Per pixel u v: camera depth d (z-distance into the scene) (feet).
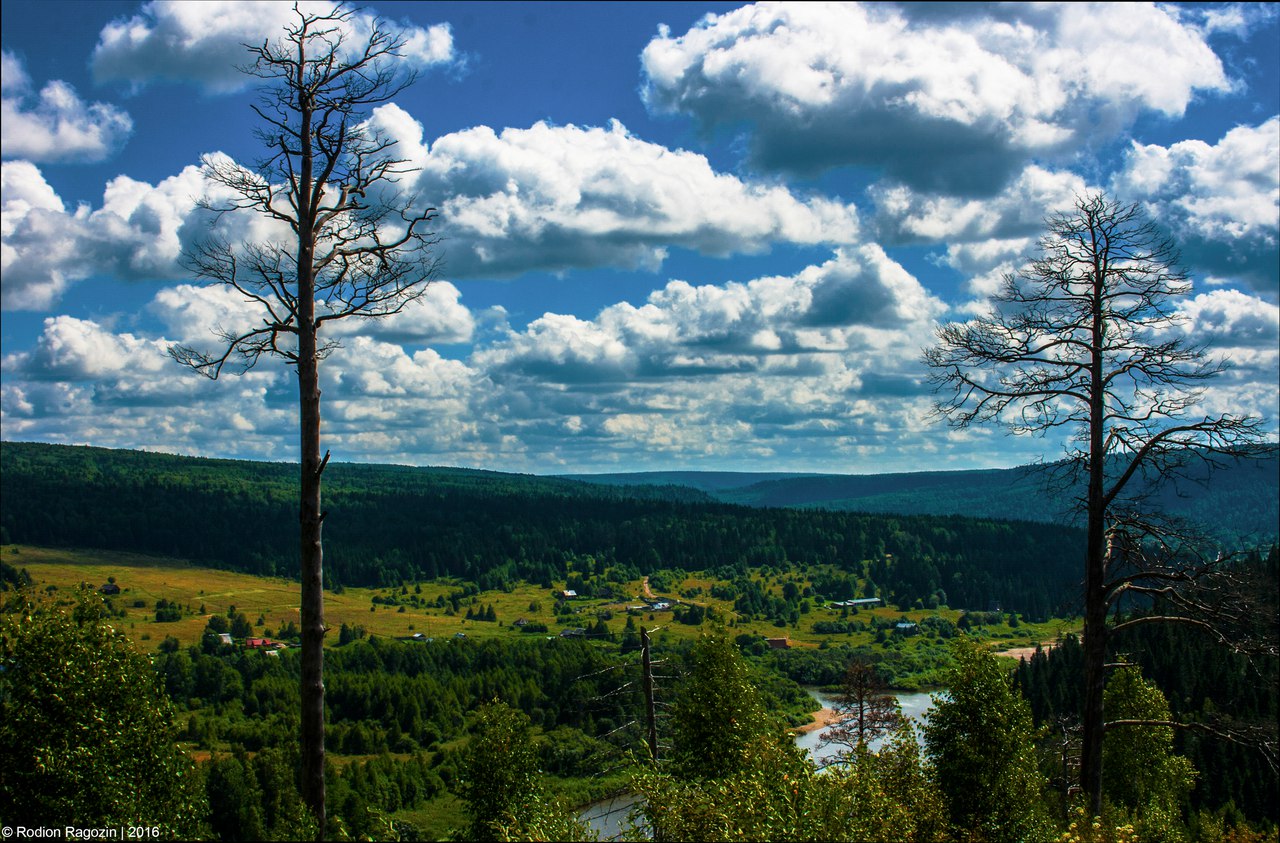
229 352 45.34
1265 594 50.80
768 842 43.16
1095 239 53.01
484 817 108.68
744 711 88.58
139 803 43.93
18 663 43.47
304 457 44.29
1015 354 55.31
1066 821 76.43
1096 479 53.67
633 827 47.34
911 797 61.21
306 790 42.96
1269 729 50.88
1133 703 117.80
